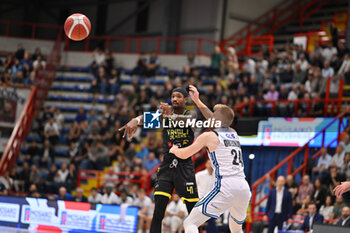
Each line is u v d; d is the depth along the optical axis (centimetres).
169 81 2022
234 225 641
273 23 2692
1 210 970
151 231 649
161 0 2781
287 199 1138
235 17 2602
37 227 953
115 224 928
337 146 1386
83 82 2314
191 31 2603
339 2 2633
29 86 2056
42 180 1652
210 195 602
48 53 2589
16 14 3078
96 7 3055
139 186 1551
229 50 2102
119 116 1838
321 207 1182
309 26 2584
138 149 1797
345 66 1739
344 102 1677
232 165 604
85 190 1641
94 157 1741
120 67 2473
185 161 670
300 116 1605
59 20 3120
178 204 1208
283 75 1889
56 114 2039
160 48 2680
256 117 1581
